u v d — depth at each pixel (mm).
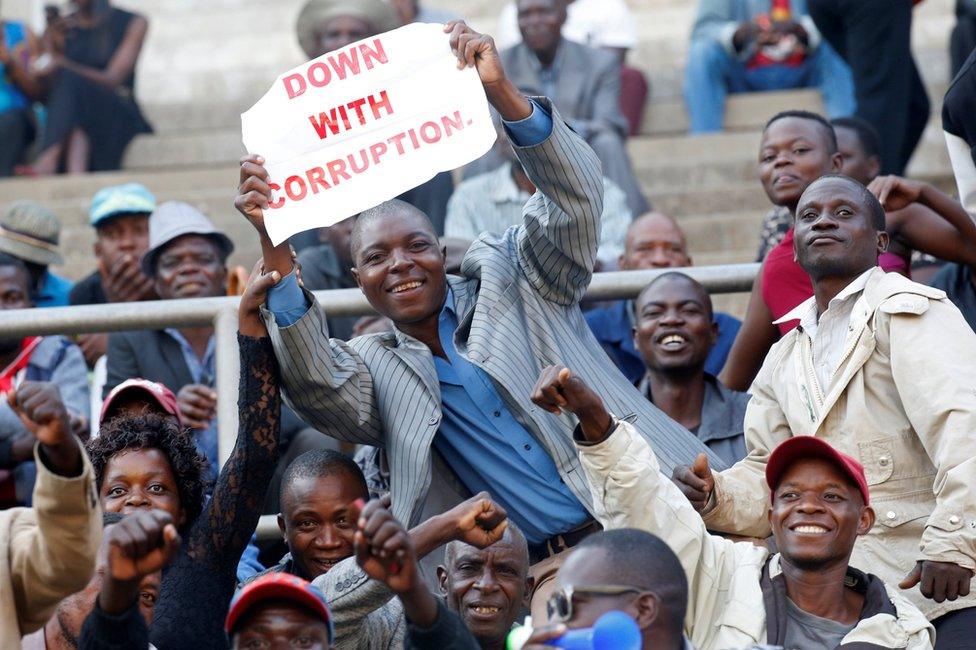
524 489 11320
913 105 19750
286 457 14594
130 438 11367
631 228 16922
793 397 11148
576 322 11805
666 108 24297
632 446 10148
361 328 15328
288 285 11000
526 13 21812
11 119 23812
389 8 20281
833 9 19422
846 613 10086
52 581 9070
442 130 10891
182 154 24594
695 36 23609
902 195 12781
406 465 11117
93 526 8875
